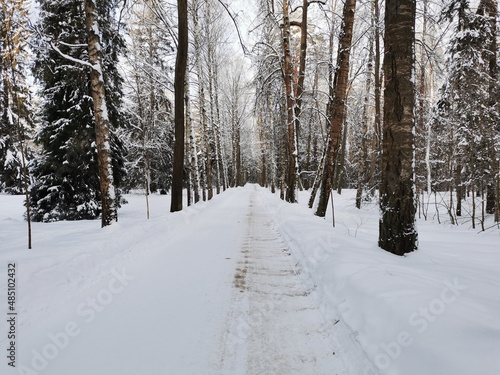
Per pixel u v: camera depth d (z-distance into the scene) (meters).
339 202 19.80
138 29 14.80
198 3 16.39
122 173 13.95
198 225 10.19
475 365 1.86
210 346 2.93
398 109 4.76
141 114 13.52
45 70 11.15
